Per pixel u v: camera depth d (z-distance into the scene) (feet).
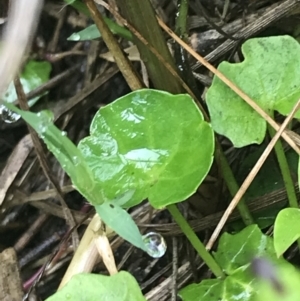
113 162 0.43
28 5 0.25
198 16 0.65
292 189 0.46
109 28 0.47
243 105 0.44
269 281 0.37
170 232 0.54
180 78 0.47
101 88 0.68
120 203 0.42
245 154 0.58
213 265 0.44
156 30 0.45
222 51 0.59
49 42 0.72
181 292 0.43
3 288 0.50
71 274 0.46
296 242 0.52
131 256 0.60
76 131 0.68
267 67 0.45
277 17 0.57
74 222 0.57
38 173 0.65
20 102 0.53
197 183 0.42
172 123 0.43
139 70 0.65
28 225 0.64
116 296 0.38
